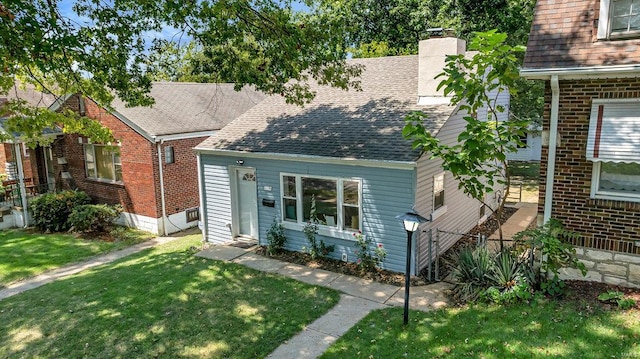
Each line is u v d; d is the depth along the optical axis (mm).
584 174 8125
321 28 11547
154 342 7645
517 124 8102
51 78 12602
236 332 7852
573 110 8047
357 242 10820
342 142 11203
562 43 8117
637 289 7902
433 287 9469
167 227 16109
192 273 10898
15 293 10656
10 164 19234
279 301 9070
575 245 8414
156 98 18203
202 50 14797
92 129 12758
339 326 7887
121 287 10258
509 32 21453
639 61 7215
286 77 12328
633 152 7348
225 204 13594
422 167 10133
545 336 6785
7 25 8359
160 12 10562
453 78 8148
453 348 6758
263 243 12844
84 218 15625
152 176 15617
